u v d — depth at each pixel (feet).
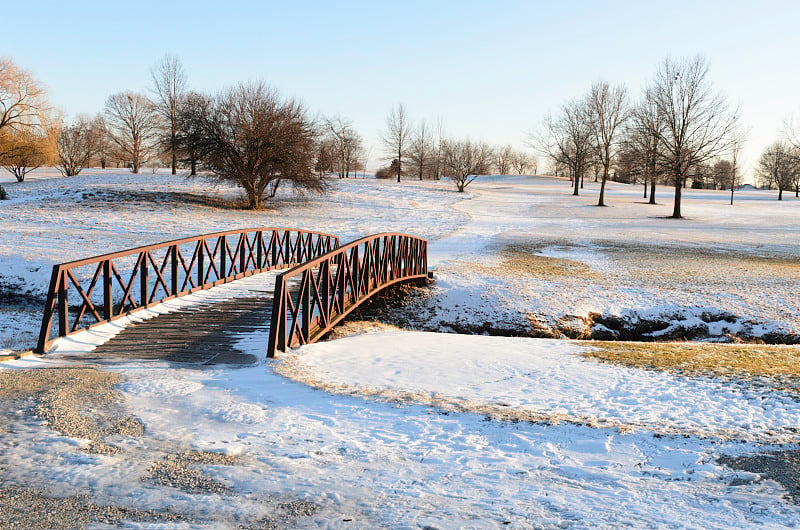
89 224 100.94
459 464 16.61
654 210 170.40
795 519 13.15
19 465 15.52
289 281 54.75
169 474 15.37
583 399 22.97
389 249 54.54
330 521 13.08
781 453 17.16
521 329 51.06
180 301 43.29
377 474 15.84
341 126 305.12
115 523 12.71
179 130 143.64
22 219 103.19
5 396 21.24
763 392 23.40
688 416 20.67
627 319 53.72
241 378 25.35
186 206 133.28
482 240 101.65
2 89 140.77
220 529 12.60
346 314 40.98
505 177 377.91
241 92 132.98
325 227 115.03
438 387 24.93
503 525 12.98
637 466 16.51
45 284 59.16
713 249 94.43
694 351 33.35
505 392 24.12
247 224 113.39
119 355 29.14
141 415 19.94
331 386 24.54
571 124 225.97
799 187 255.09
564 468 16.39
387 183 238.89
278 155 133.18
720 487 15.05
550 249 92.17
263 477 15.40
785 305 55.52
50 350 29.66
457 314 53.88
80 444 17.06
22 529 12.28
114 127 234.17
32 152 148.46
